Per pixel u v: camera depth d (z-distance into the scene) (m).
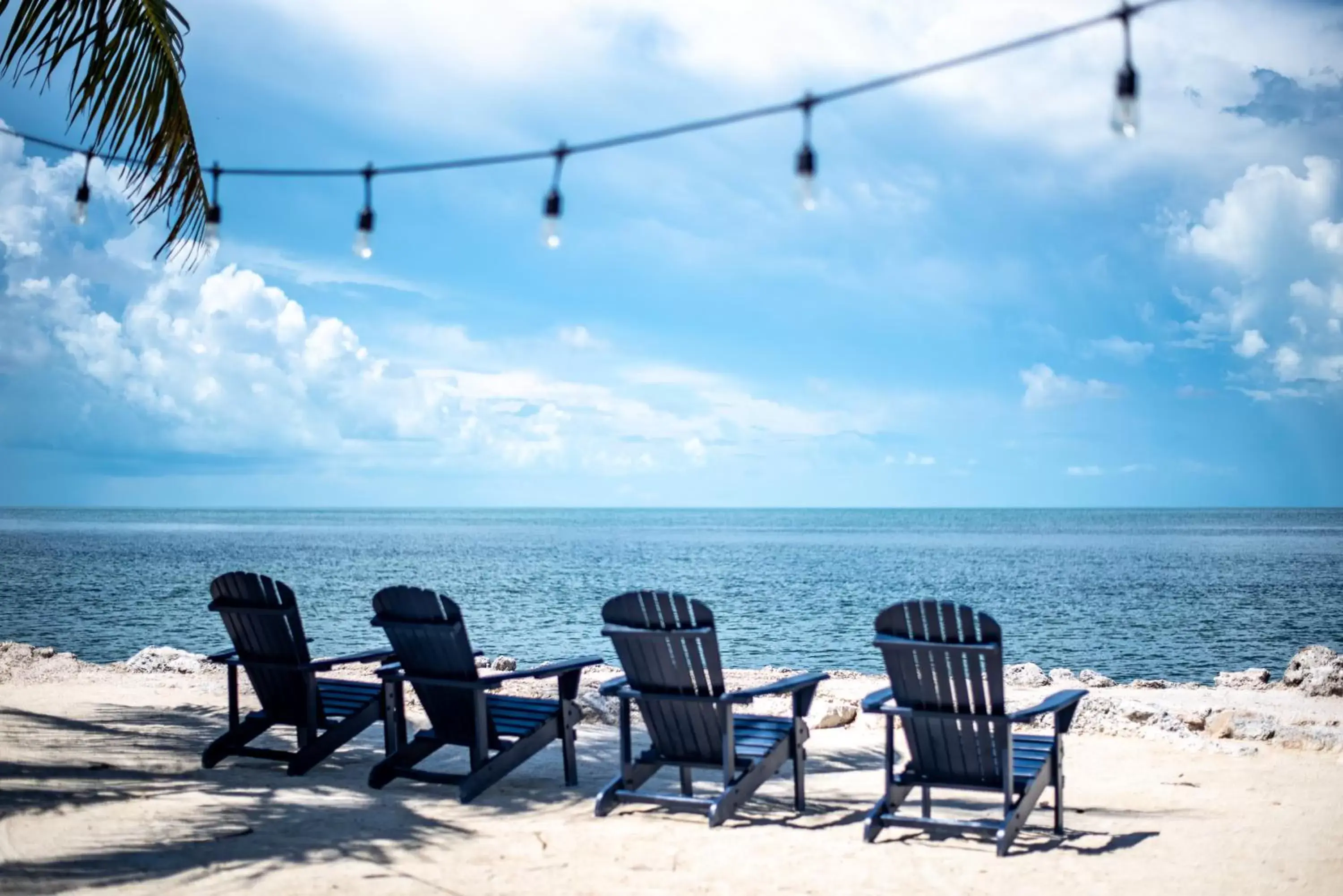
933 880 4.04
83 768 5.64
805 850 4.42
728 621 21.69
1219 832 4.79
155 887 3.76
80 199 5.89
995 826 4.42
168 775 5.61
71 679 8.93
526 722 5.50
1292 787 5.73
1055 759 4.73
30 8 5.80
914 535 102.88
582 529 131.00
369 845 4.36
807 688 5.16
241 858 4.13
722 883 3.96
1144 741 7.00
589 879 3.98
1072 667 15.26
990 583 34.44
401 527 143.12
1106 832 4.79
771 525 165.25
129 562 41.22
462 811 4.99
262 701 5.84
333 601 25.16
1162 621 21.89
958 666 4.39
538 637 18.23
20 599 23.53
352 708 5.82
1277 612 23.97
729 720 4.83
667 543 78.81
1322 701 8.74
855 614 23.16
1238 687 9.90
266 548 59.03
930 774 4.71
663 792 5.54
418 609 5.12
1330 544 74.75
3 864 3.96
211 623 18.78
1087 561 50.47
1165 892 3.91
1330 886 3.98
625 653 4.90
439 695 5.33
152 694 8.23
